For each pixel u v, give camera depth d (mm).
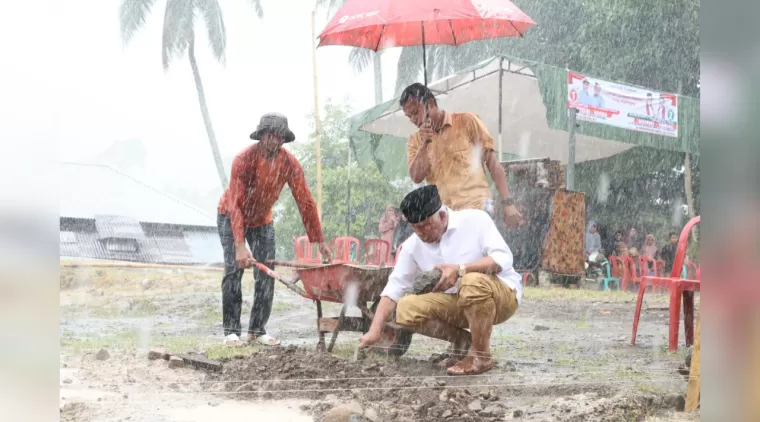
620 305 8414
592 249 11133
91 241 12281
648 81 15789
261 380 4043
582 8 15539
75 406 3426
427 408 3492
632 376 4211
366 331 4691
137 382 3984
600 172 14266
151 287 9664
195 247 12805
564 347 5270
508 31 6879
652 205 14305
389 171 11695
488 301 4172
